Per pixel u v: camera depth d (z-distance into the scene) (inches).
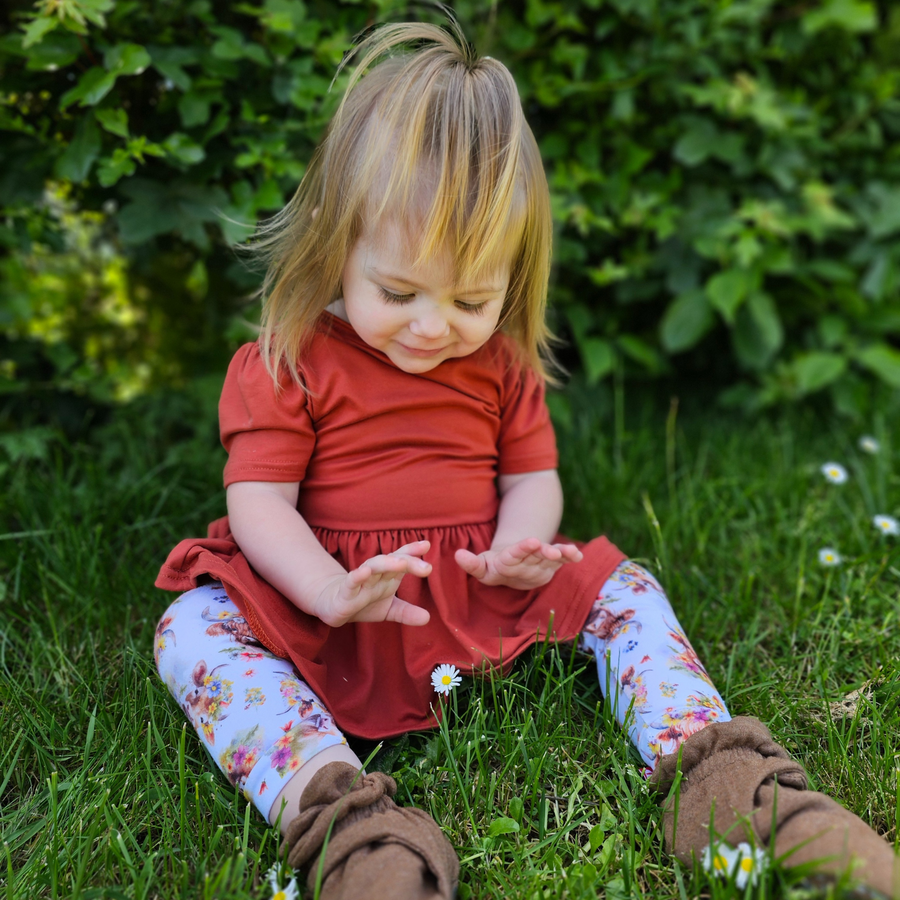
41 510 75.2
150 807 46.5
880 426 94.7
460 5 78.7
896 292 105.3
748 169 94.7
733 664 58.6
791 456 91.1
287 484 54.0
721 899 38.4
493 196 48.3
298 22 70.0
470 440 58.3
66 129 71.3
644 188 93.4
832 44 99.7
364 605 46.6
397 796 47.5
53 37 64.2
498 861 43.4
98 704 53.7
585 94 87.5
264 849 43.8
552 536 60.2
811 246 103.8
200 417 85.5
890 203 99.3
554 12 82.3
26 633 62.7
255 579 51.3
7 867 42.4
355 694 51.9
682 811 43.1
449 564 55.6
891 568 69.0
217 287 94.5
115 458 83.0
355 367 55.3
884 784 47.4
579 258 88.9
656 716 47.9
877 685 56.4
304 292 54.3
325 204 51.9
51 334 98.3
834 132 103.0
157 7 68.9
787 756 45.3
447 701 53.2
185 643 49.1
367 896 36.6
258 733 44.6
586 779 49.4
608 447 91.8
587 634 55.5
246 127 72.3
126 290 101.5
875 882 35.4
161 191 70.0
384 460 55.6
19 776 49.3
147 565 70.2
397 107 49.1
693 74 93.2
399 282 48.8
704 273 97.9
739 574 70.6
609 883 41.9
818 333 103.6
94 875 42.6
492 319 51.9
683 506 79.2
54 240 78.5
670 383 108.5
